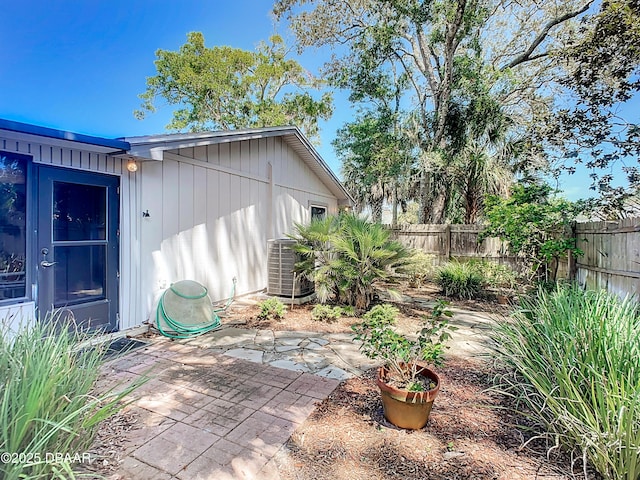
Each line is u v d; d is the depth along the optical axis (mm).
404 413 2252
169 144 4590
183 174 5285
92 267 4020
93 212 4027
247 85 16141
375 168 11969
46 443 1487
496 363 2990
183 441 2148
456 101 10430
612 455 1720
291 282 6137
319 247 5938
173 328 4273
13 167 3338
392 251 5422
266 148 7410
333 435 2229
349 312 5254
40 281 3520
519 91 10227
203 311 4648
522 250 6727
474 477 1838
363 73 11297
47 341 1940
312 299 6352
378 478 1851
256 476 1862
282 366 3367
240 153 6594
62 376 1788
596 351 2143
